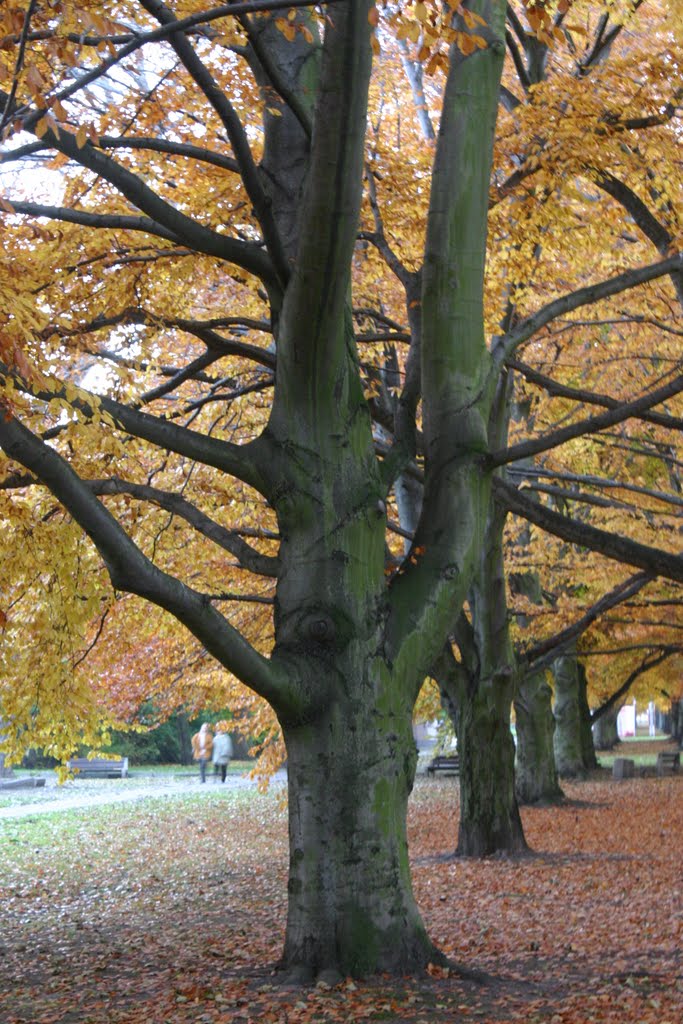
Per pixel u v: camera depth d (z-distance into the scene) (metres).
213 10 5.38
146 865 17.38
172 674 17.91
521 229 11.19
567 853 16.64
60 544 9.82
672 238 12.15
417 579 8.09
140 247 9.81
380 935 7.47
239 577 15.40
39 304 8.83
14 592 10.61
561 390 11.43
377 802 7.59
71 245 9.61
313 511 7.81
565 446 18.77
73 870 16.81
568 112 10.88
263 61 7.17
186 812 25.91
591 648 26.59
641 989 7.67
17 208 8.14
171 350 14.08
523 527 22.61
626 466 21.06
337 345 7.66
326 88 6.49
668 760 33.12
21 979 9.14
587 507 23.30
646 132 11.60
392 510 17.36
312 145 6.73
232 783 35.41
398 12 5.78
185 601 6.81
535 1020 6.55
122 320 10.05
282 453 7.87
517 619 26.03
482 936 10.40
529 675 16.77
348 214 6.89
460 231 8.31
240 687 17.22
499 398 14.59
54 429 8.42
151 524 12.53
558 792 24.47
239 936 10.91
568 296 9.87
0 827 22.78
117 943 10.85
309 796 7.56
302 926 7.51
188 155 8.20
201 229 7.81
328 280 7.18
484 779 16.56
